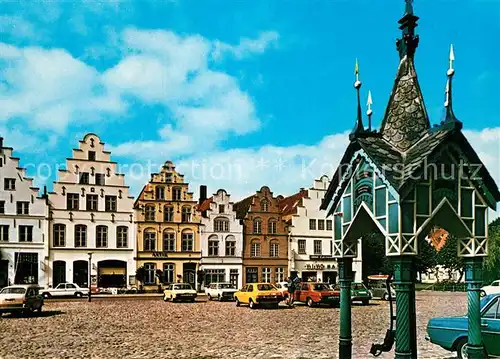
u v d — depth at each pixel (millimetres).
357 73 13250
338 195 14023
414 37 13273
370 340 21281
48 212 62438
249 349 19031
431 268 90688
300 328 25672
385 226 11875
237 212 75438
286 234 72000
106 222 64875
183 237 67812
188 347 19547
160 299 53781
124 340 21438
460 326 15117
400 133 12820
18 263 61062
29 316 32875
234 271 69312
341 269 14148
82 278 63531
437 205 11773
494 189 12391
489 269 59281
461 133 11859
